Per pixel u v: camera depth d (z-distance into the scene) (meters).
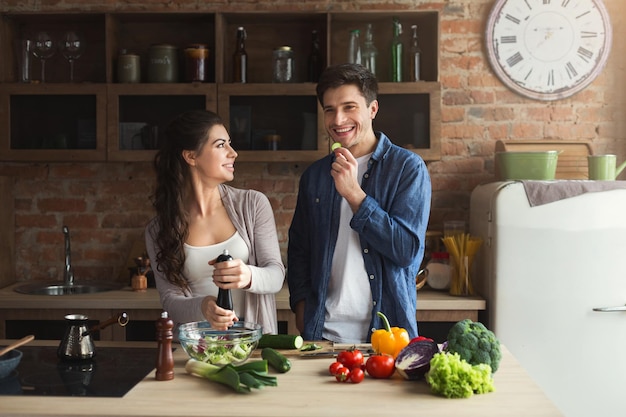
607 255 3.35
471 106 4.05
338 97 2.49
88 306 3.49
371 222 2.41
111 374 1.97
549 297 3.37
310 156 3.74
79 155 3.78
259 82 4.08
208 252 2.59
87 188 4.13
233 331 2.18
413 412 1.64
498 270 3.39
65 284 3.91
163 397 1.76
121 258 4.14
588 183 3.37
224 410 1.66
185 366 1.97
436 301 3.46
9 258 4.04
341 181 2.43
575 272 3.36
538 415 1.62
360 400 1.73
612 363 3.38
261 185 4.11
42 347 2.32
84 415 1.63
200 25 4.07
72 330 2.14
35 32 4.08
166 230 2.56
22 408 1.67
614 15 4.01
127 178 4.12
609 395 3.39
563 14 3.97
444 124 4.06
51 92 3.78
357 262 2.56
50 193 4.14
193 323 2.17
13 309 3.52
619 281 3.35
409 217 2.48
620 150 4.03
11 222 4.08
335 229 2.60
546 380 3.39
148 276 3.86
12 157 3.79
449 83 4.05
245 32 4.00
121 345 2.36
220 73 3.81
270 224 2.70
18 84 3.79
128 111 3.80
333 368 1.91
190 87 3.77
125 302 3.48
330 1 4.02
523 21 3.99
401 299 2.52
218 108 3.77
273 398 1.75
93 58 4.10
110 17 3.85
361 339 2.55
